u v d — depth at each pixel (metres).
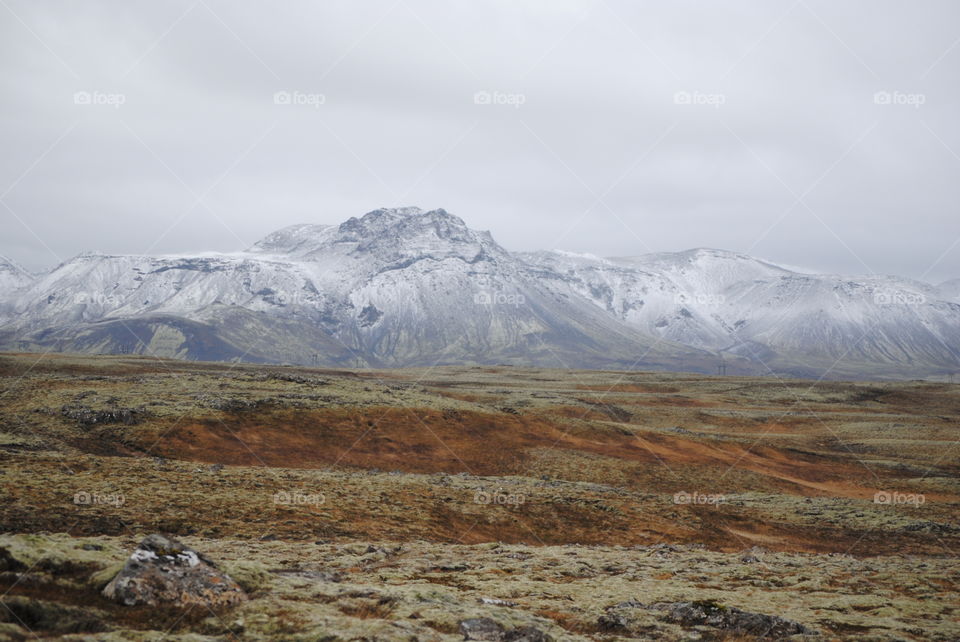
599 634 22.30
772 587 31.64
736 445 103.31
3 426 68.31
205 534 36.38
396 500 50.00
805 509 64.69
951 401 189.75
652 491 75.81
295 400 87.75
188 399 83.75
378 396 98.69
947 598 31.23
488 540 45.41
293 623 18.98
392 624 19.59
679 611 24.97
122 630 16.98
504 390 154.12
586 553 38.81
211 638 17.47
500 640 20.03
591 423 102.31
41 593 18.41
